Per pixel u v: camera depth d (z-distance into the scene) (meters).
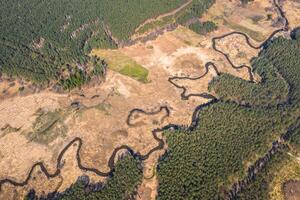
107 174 103.38
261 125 111.38
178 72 134.25
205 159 101.06
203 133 108.50
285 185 98.69
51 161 106.50
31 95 124.25
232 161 100.94
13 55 132.25
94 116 118.19
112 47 141.38
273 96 122.88
